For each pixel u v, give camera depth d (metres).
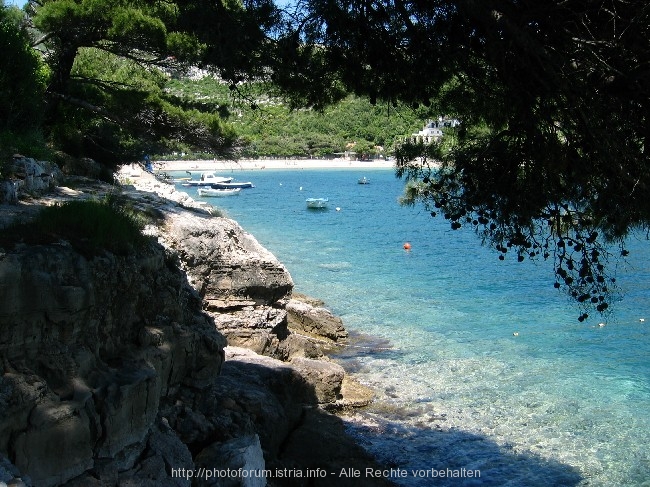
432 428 14.03
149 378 7.79
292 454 11.71
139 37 21.73
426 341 20.44
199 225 16.27
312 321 20.33
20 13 25.28
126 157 27.36
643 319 22.83
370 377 17.16
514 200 7.95
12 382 6.52
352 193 86.25
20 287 6.75
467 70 8.21
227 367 13.40
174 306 9.62
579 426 14.28
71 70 25.78
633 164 7.01
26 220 8.87
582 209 7.94
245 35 8.48
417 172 8.68
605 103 7.08
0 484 5.54
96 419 7.13
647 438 13.71
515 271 31.89
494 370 17.83
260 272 16.75
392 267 33.38
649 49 6.69
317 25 8.34
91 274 7.66
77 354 7.31
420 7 8.01
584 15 6.90
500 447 13.24
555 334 21.19
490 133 8.73
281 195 82.25
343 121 128.00
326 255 37.28
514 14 7.11
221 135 25.17
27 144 16.66
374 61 8.35
